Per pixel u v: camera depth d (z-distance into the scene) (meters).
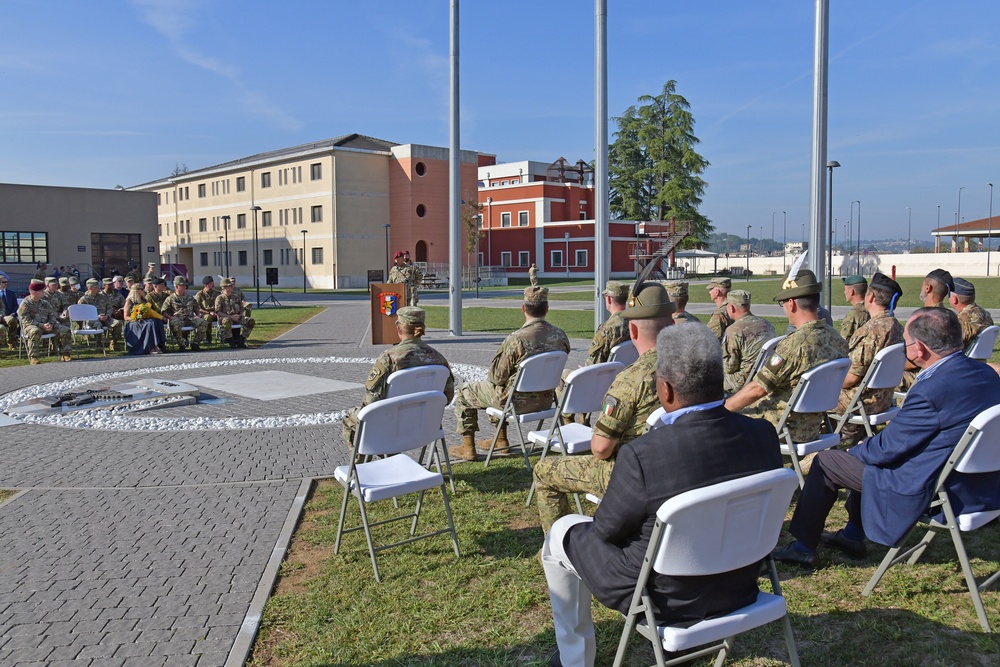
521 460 7.00
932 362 3.94
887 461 3.95
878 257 66.19
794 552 4.53
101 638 3.79
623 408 3.90
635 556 2.88
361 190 58.34
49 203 41.22
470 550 4.88
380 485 4.58
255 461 7.18
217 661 3.59
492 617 3.99
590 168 77.19
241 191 65.06
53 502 5.99
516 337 6.50
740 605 2.89
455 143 18.14
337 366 13.89
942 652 3.55
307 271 59.91
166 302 16.53
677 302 7.66
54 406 9.86
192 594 4.29
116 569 4.65
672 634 2.74
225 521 5.50
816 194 10.31
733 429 2.88
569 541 3.24
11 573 4.60
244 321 17.02
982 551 4.71
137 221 44.09
